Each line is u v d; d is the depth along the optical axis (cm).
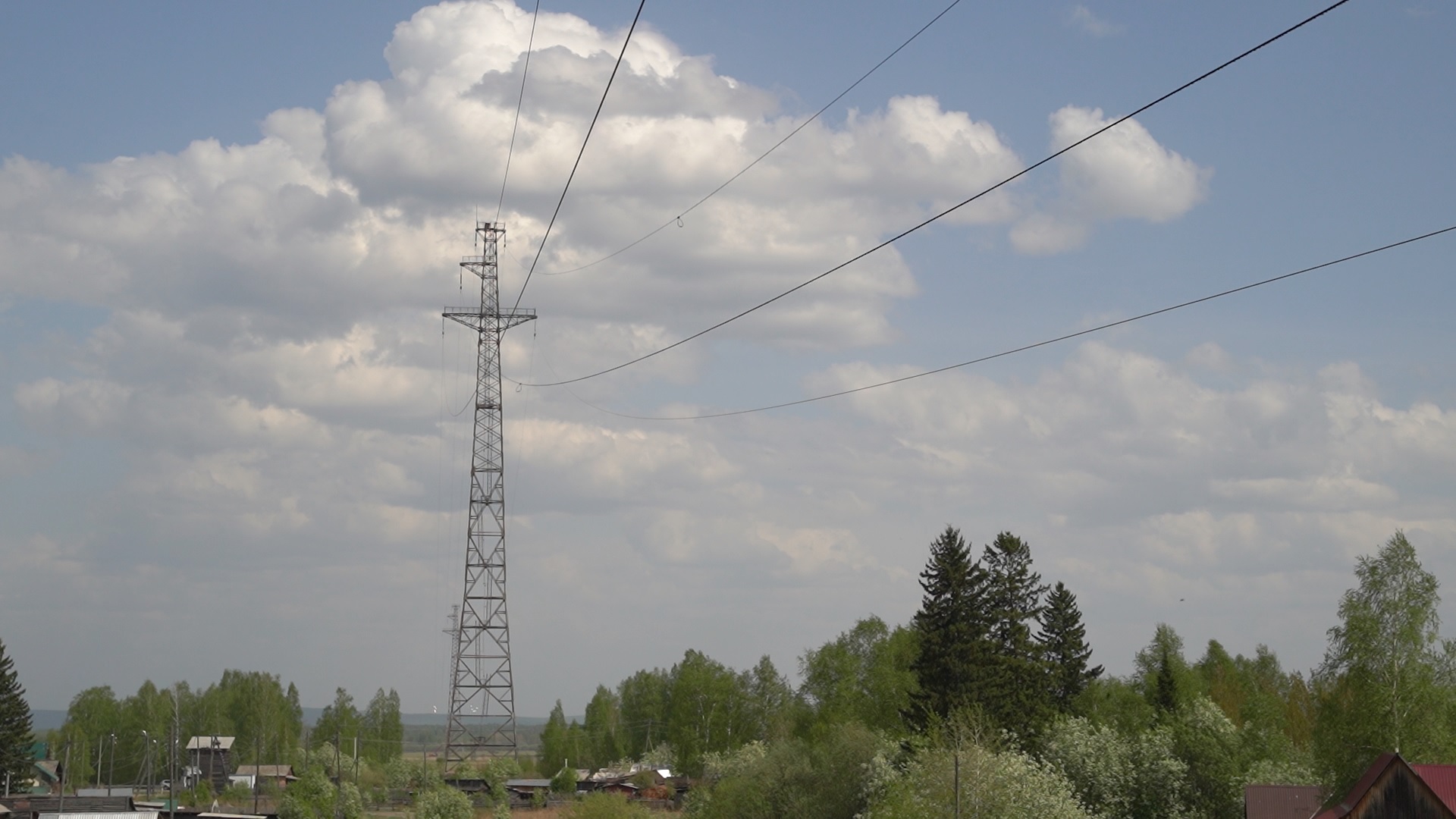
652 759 19325
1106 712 13050
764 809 9856
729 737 16862
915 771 7744
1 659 16650
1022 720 10556
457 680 11750
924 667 10800
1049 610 13612
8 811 12275
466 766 16750
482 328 11900
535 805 15238
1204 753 9581
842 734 10006
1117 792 9331
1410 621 8000
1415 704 7881
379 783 18700
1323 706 8362
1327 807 7906
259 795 16588
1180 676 13650
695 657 18588
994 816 7181
